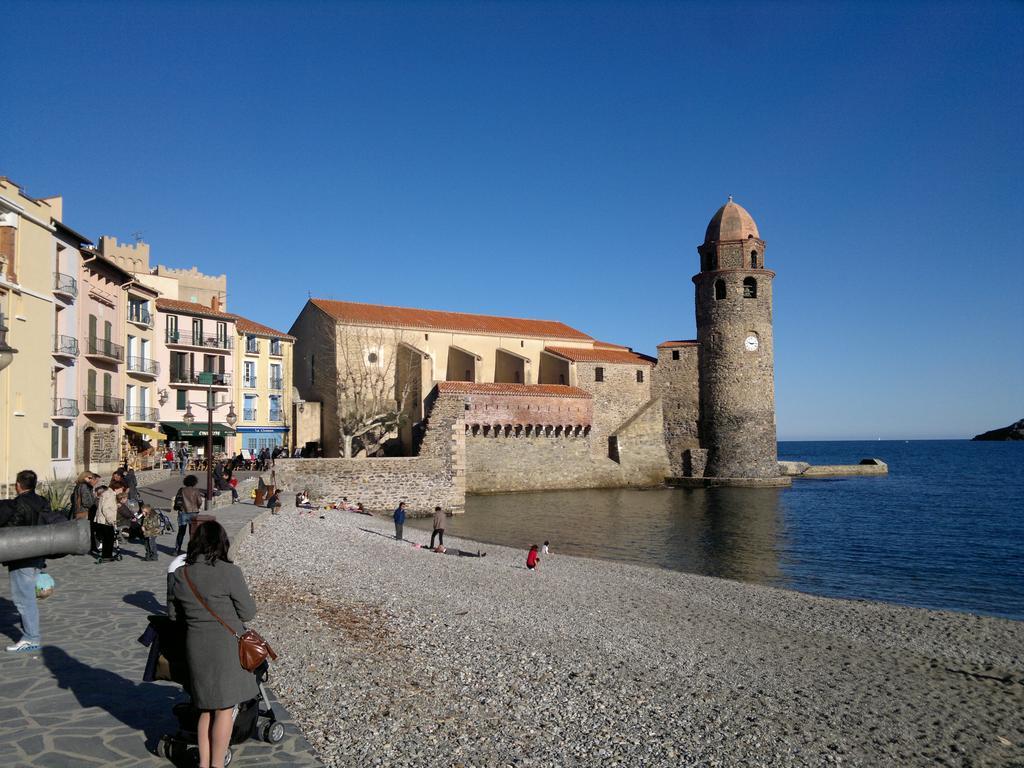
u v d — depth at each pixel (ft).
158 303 172.14
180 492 58.90
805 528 153.69
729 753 34.19
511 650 48.78
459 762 28.37
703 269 267.59
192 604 19.45
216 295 220.02
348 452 193.88
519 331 256.52
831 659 56.49
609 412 249.75
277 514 108.58
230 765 21.70
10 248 91.66
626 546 128.98
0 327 83.25
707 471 257.34
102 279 125.80
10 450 90.12
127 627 36.70
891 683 50.80
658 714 38.45
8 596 43.14
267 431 200.44
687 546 129.39
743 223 262.67
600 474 242.99
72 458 108.47
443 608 61.52
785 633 64.49
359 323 221.66
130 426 140.05
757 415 255.50
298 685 35.06
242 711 22.58
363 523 132.46
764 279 258.98
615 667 47.39
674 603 74.95
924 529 153.07
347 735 29.45
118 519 63.00
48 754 21.54
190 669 19.42
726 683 46.55
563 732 33.81
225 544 20.15
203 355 183.11
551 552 118.93
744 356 255.50
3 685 27.63
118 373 131.95
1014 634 66.95
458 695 37.04
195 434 170.40
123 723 24.12
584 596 75.36
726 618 69.21
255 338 200.13
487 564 94.38
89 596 43.80
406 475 172.86
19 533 30.17
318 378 229.25
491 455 219.82
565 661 47.44
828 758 35.29
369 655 42.65
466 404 210.59
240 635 19.93
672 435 263.70
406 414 219.41
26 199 95.50
